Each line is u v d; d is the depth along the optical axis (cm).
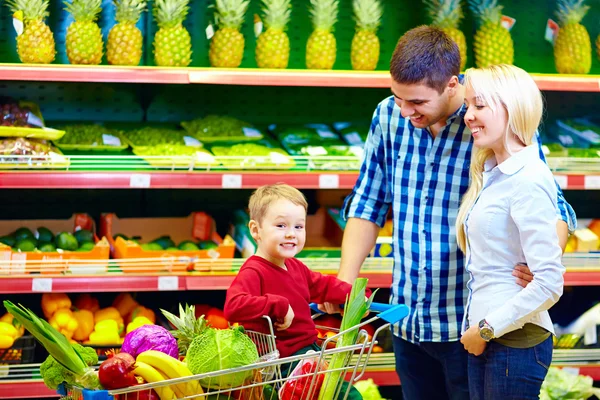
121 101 429
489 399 256
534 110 245
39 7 375
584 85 397
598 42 443
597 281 404
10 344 369
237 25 400
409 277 291
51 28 411
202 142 407
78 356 196
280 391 211
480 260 254
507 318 241
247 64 437
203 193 445
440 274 285
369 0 405
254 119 445
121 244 383
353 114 454
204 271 385
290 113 448
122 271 376
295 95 446
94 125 406
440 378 304
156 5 397
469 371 267
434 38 258
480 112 246
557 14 434
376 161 301
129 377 188
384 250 396
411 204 288
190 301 438
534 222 240
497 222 248
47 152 370
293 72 380
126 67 367
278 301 227
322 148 400
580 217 476
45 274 369
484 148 255
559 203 265
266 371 212
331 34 405
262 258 249
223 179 374
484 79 246
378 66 450
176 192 442
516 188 244
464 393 289
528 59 458
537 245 239
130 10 384
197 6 426
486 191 252
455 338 287
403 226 291
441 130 279
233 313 229
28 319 191
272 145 409
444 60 255
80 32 377
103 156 372
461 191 281
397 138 290
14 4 378
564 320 424
